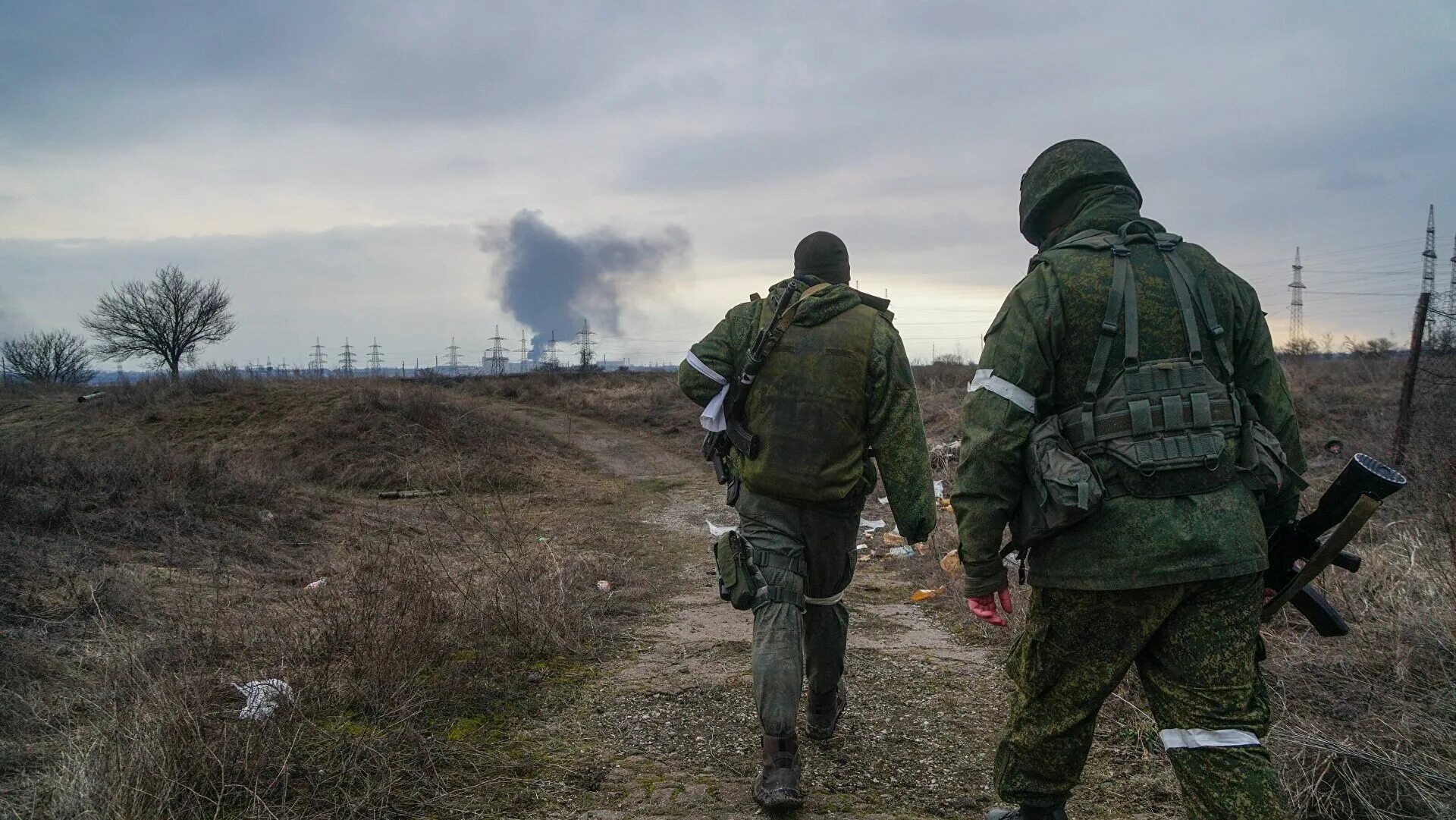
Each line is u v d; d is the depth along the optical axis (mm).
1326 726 2840
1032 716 2086
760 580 2742
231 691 3215
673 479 15445
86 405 21438
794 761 2623
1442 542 4426
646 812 2586
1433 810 2316
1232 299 2014
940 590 5953
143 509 7383
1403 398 7734
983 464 1984
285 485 10047
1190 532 1808
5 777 2625
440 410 18156
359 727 2953
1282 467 1931
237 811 2387
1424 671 3184
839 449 2760
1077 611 1939
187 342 43188
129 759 2383
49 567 5203
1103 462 1889
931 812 2633
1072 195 2215
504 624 4266
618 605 5598
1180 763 1812
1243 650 1836
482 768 2811
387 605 4090
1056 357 1975
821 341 2775
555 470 15734
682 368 2990
